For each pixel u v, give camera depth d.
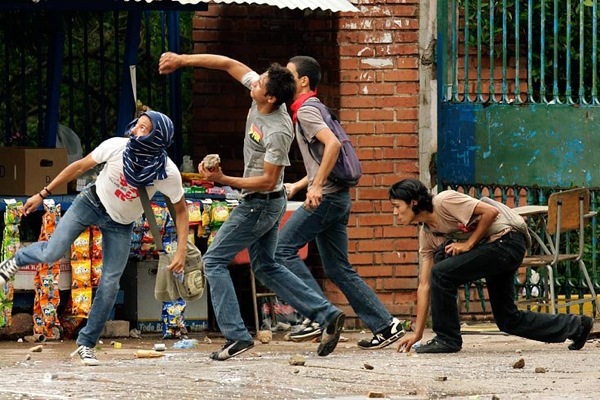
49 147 24.91
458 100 25.88
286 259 20.22
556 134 25.09
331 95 25.77
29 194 23.61
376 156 25.75
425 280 20.42
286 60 26.09
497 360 19.17
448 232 20.02
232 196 24.05
